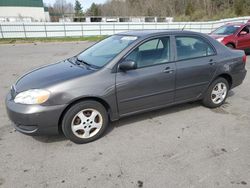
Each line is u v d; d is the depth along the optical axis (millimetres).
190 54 4023
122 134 3574
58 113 3053
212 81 4320
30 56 12062
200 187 2484
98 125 3406
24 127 3092
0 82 6754
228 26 11000
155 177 2641
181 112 4332
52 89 3010
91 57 3850
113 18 41594
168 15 64312
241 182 2545
